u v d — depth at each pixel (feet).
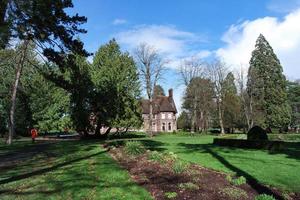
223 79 248.32
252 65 238.48
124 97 152.76
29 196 34.63
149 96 216.54
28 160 64.95
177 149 88.33
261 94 231.50
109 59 151.53
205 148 92.07
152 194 32.86
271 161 61.05
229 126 256.52
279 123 226.99
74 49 69.92
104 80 147.84
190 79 250.78
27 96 165.99
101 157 64.39
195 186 32.99
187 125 299.79
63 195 34.42
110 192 34.37
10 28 55.42
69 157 66.54
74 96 143.54
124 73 151.53
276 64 232.73
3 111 165.78
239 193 30.89
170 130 325.62
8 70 157.48
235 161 61.00
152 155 52.70
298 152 79.10
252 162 59.52
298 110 295.89
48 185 39.06
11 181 42.63
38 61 160.45
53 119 167.43
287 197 32.48
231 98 251.19
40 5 59.72
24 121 169.17
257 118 229.04
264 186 36.19
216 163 57.93
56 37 67.26
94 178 41.91
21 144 114.42
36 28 63.00
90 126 151.53
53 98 168.55
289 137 152.76
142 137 176.76
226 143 103.30
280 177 43.86
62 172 47.70
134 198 31.76
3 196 34.94
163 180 37.47
